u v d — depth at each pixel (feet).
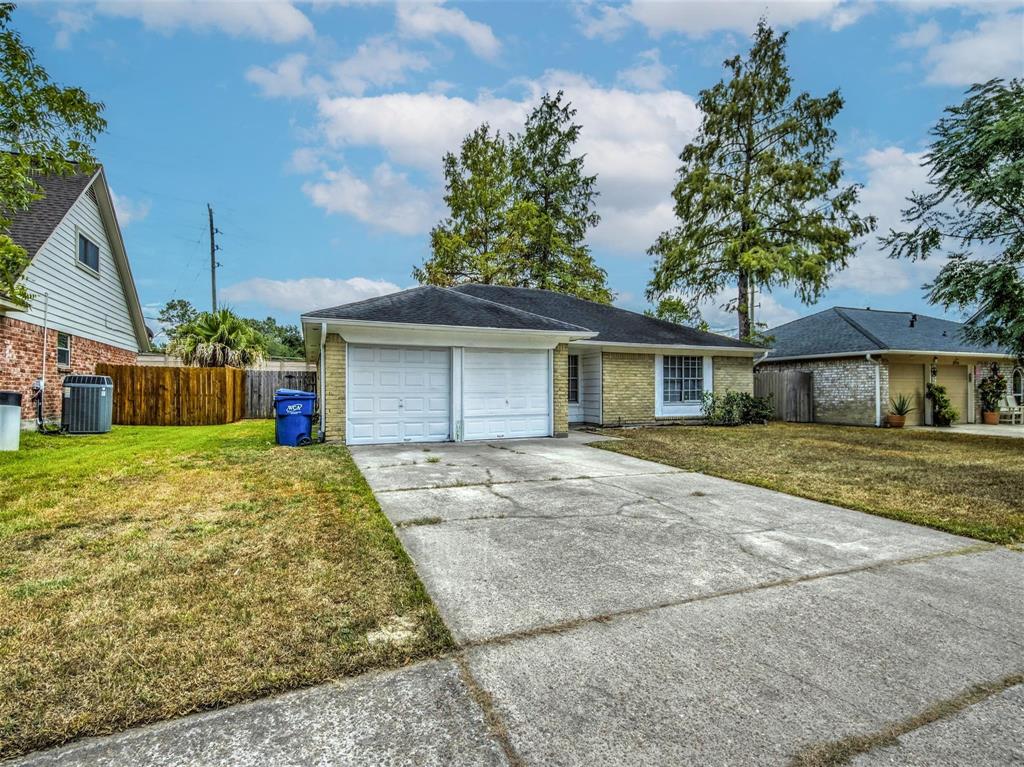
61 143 22.95
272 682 7.15
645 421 48.42
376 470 23.12
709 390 51.65
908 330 62.49
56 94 21.83
